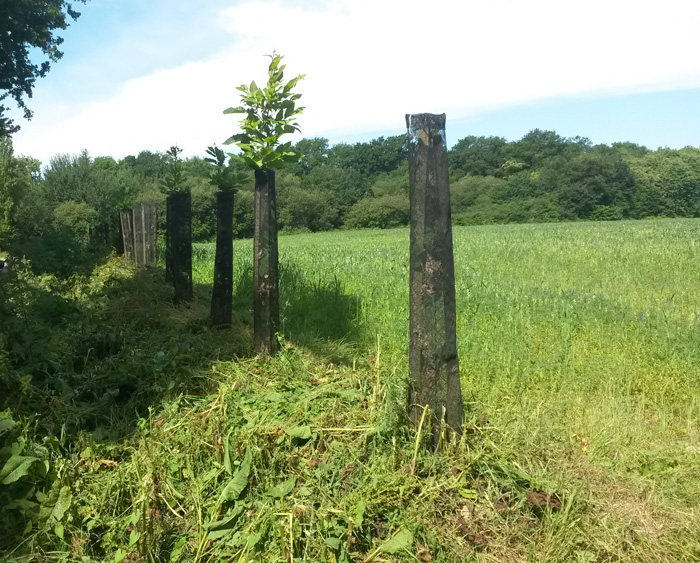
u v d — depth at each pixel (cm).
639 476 358
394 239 3312
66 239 1502
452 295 354
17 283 734
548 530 298
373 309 764
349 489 317
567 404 461
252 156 540
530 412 441
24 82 2550
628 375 515
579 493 322
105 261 1537
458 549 285
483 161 10569
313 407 401
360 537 288
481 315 714
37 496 308
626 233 2603
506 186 8900
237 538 290
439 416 354
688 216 8606
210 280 1141
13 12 2305
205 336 638
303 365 524
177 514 312
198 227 5688
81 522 305
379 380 422
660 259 1362
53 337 525
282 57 545
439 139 343
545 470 341
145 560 282
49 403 412
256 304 560
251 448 340
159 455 350
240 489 316
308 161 11900
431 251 346
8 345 482
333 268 1175
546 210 8238
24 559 279
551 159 10094
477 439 356
